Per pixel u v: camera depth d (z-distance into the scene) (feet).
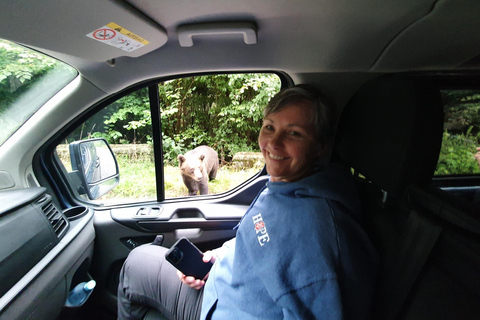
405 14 3.29
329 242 2.74
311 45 4.31
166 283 4.51
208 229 6.07
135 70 4.75
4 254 3.42
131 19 3.10
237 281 3.41
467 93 4.73
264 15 3.43
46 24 2.93
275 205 3.33
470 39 3.77
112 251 5.92
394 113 3.22
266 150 3.64
